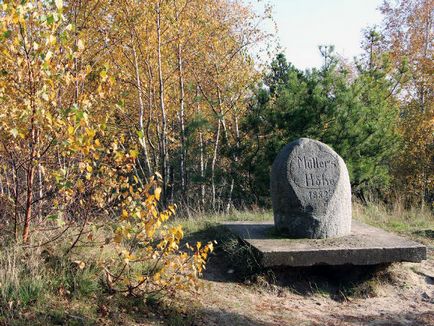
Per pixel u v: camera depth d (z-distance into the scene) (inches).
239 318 205.3
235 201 515.8
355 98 482.9
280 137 473.1
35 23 184.2
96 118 247.9
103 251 227.1
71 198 221.0
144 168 755.4
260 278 247.1
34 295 182.9
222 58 626.8
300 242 262.2
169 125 739.4
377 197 527.8
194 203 559.2
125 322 181.8
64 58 202.2
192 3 577.3
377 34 767.1
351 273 258.4
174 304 204.4
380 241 263.6
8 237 218.5
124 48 539.5
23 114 182.2
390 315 227.1
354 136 469.4
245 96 655.1
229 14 631.2
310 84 484.4
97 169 222.4
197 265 206.2
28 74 187.3
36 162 202.7
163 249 207.6
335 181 276.5
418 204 617.0
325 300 243.9
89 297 192.9
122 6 486.3
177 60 608.1
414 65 821.2
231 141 565.9
